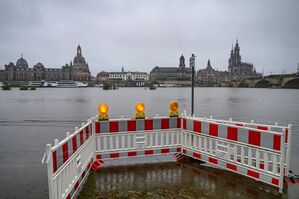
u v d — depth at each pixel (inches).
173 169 269.0
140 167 275.9
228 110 1261.1
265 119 896.9
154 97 2861.7
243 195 206.4
